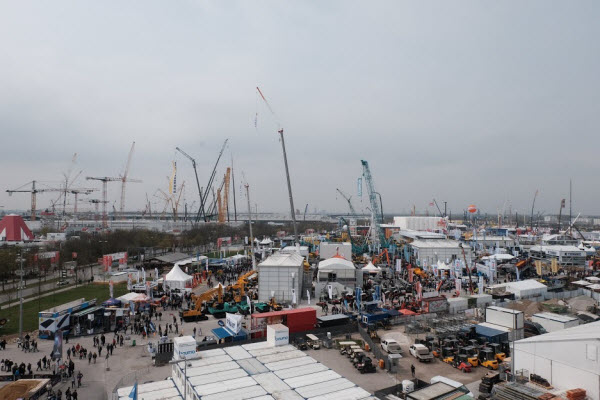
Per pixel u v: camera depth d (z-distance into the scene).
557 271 126.62
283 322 62.00
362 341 59.66
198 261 131.25
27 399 40.06
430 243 143.12
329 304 84.00
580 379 36.25
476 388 43.09
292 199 153.50
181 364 39.28
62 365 47.41
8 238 199.62
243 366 39.59
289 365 39.94
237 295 85.38
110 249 156.12
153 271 128.25
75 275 119.00
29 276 123.38
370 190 189.12
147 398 35.34
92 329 64.31
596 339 35.16
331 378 36.75
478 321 66.12
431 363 51.19
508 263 134.12
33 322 72.25
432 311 72.19
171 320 71.62
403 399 37.41
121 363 51.44
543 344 39.41
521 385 37.44
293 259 97.88
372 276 116.56
